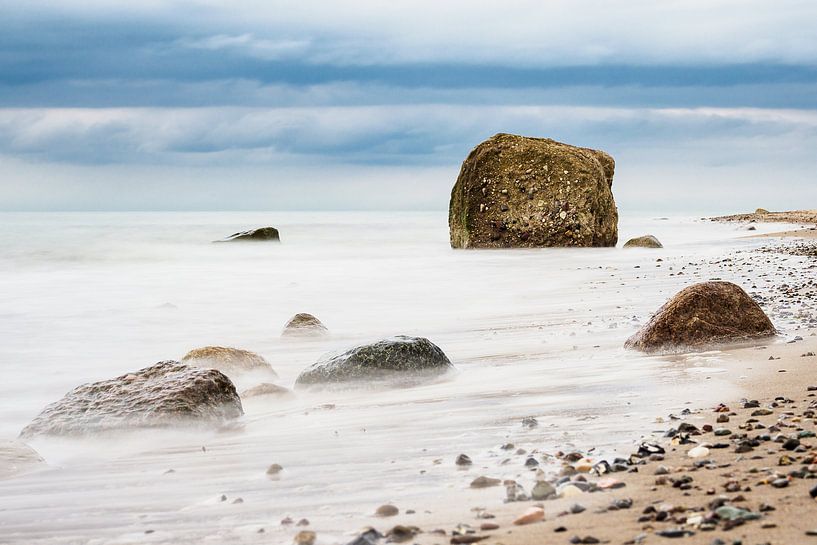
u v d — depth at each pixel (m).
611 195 35.28
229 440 7.61
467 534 4.22
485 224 34.00
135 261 33.12
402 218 88.25
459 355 11.80
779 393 7.37
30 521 5.33
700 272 22.14
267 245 41.31
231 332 16.05
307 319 15.27
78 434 8.00
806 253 25.95
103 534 4.95
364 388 9.78
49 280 26.09
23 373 12.27
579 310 16.38
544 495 4.79
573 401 7.88
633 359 10.15
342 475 5.88
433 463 5.99
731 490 4.52
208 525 4.92
